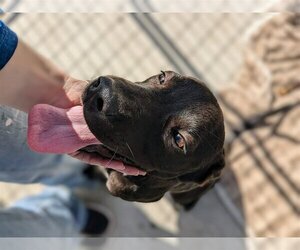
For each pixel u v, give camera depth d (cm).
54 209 52
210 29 64
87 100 31
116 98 31
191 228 55
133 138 34
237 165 57
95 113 31
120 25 66
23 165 44
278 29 61
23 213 47
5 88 33
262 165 56
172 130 36
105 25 66
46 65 36
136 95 33
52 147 33
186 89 37
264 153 56
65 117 34
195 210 56
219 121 37
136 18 66
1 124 37
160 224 56
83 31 66
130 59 64
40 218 48
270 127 57
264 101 59
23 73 33
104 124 31
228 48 63
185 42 64
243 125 58
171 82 37
